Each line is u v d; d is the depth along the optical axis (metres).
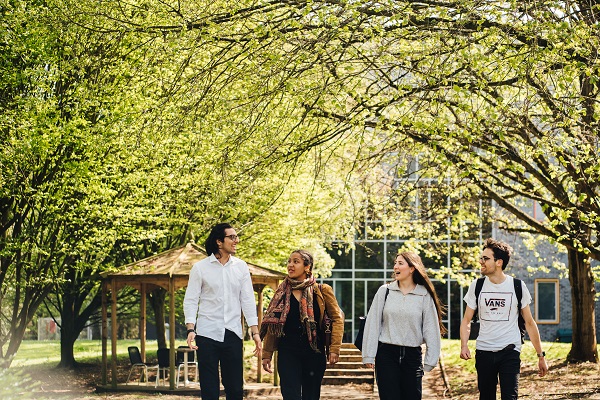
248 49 13.23
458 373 23.81
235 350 9.23
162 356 22.05
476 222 21.08
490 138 14.85
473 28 12.27
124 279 20.89
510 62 11.21
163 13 14.90
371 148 13.12
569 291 41.03
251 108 13.35
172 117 14.72
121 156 18.94
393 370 8.37
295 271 8.98
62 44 17.69
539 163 16.56
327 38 12.20
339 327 8.98
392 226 22.03
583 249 15.95
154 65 17.00
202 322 9.21
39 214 19.48
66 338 27.31
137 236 19.95
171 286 20.42
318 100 12.60
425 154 18.25
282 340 8.89
